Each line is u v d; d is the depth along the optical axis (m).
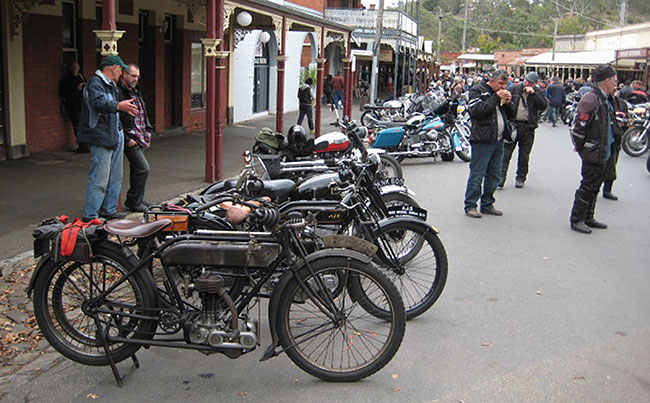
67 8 11.88
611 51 42.59
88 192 7.12
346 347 4.65
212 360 4.51
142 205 8.06
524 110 10.77
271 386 4.13
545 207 9.64
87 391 4.04
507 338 4.95
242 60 20.22
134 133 7.73
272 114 23.78
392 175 11.40
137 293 4.16
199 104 17.45
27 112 11.00
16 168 10.09
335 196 5.73
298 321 4.83
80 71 12.18
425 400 3.99
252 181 4.70
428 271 6.18
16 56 10.56
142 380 4.20
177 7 15.28
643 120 15.84
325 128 19.86
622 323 5.30
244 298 4.27
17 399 3.91
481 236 7.91
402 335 4.12
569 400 4.02
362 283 4.70
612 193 10.78
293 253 4.22
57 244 4.08
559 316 5.42
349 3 38.84
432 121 13.91
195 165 11.57
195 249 4.07
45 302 4.21
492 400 4.00
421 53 38.88
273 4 12.10
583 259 7.07
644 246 7.63
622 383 4.26
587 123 7.85
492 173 8.90
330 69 35.09
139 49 14.33
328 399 3.97
